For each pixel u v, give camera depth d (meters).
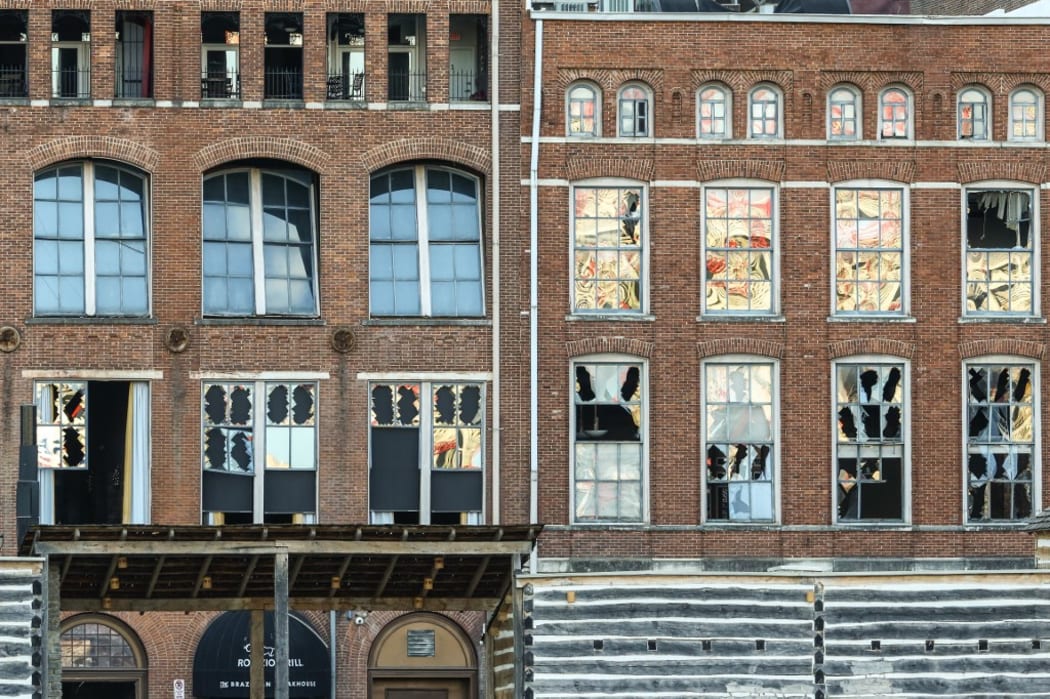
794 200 59.72
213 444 58.50
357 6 59.38
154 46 58.84
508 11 59.47
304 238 59.47
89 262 58.50
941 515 59.81
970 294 60.34
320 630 59.16
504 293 59.09
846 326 59.75
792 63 59.81
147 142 58.59
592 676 45.41
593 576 45.62
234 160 58.91
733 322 59.44
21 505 51.84
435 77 59.28
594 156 59.25
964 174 60.16
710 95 59.84
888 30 60.09
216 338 58.47
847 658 45.62
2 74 58.78
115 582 48.19
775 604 45.69
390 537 46.09
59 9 58.81
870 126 60.00
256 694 50.31
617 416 59.28
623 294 59.44
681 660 45.47
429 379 58.91
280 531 45.41
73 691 58.78
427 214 59.47
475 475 59.09
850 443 59.81
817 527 59.50
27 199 58.16
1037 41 60.44
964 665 45.72
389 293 59.28
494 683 50.75
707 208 59.69
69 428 58.09
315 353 58.78
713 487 59.44
